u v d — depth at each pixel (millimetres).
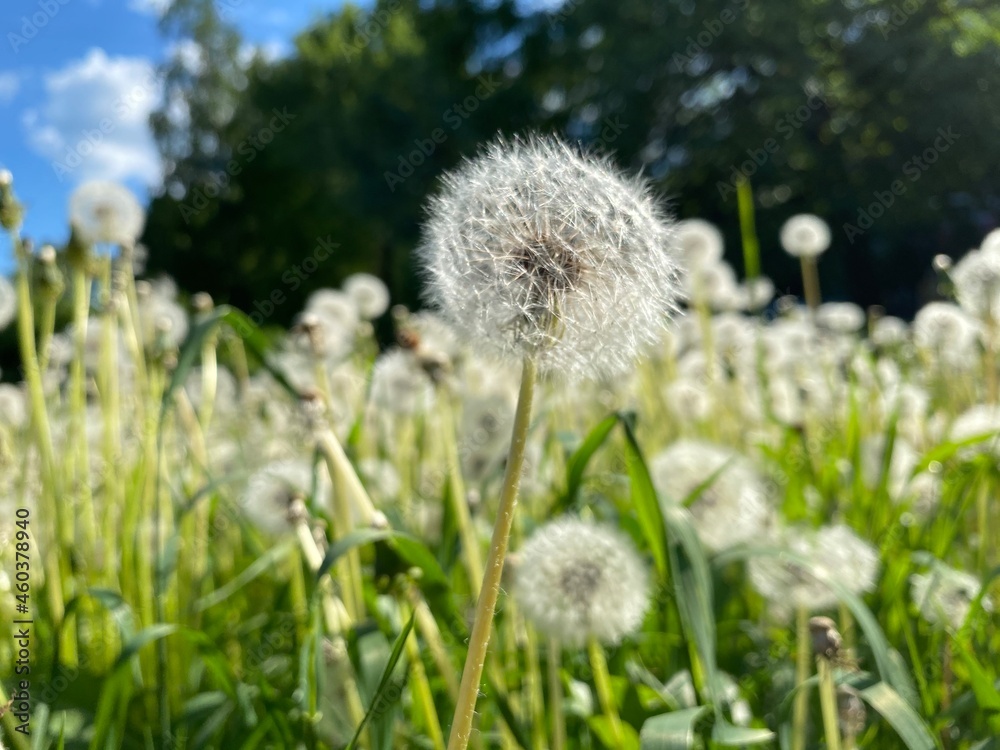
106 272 373
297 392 327
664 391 600
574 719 325
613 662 326
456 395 499
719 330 678
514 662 331
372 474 453
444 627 315
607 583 255
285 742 260
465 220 203
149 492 356
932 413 503
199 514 401
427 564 268
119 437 413
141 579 346
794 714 262
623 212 201
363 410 383
